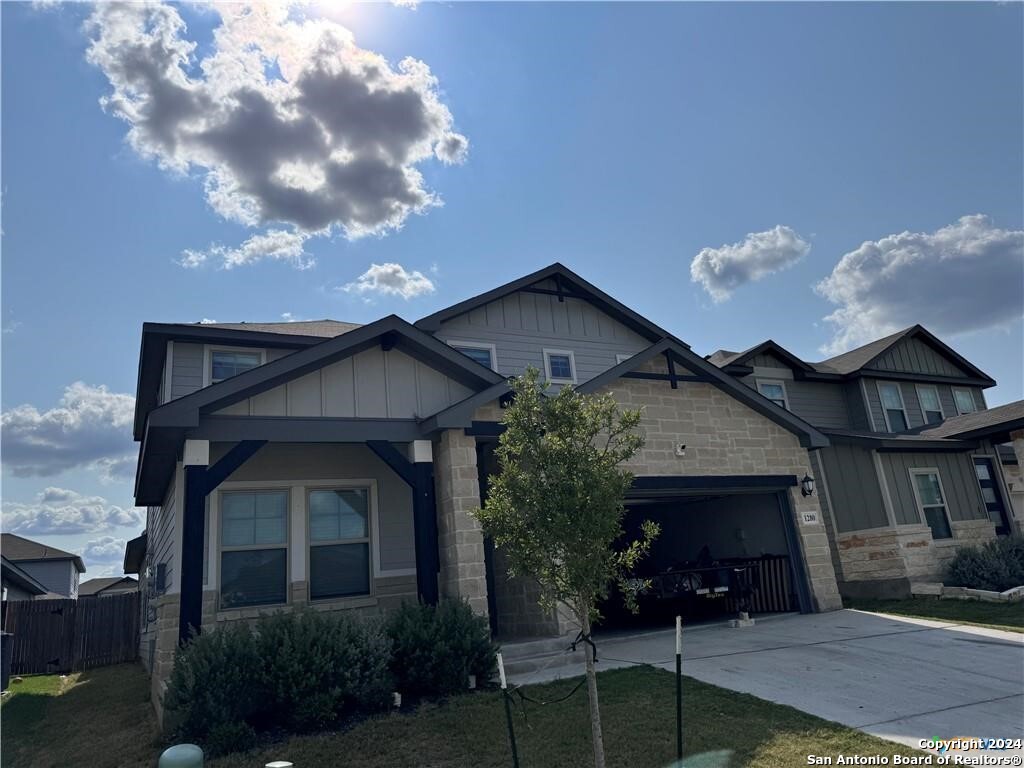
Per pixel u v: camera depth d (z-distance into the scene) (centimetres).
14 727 1018
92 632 1905
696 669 892
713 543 1662
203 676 693
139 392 1433
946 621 1170
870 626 1161
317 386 980
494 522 578
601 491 542
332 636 771
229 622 960
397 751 643
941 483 1658
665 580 1461
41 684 1554
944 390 2173
